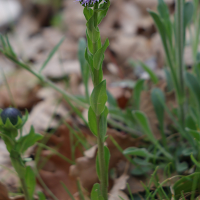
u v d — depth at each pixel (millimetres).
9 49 828
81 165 811
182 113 833
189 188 762
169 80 909
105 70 1328
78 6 2008
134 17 1790
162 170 814
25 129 912
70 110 1087
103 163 707
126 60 1359
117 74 1305
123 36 1554
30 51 1706
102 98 678
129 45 1399
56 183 830
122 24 1768
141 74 1197
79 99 917
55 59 1527
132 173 814
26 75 1373
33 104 1227
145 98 910
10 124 710
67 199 814
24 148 735
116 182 802
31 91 1253
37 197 803
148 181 803
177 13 800
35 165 840
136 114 796
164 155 841
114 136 843
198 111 814
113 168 835
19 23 2084
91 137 914
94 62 669
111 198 777
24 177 734
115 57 1376
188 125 811
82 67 861
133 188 796
